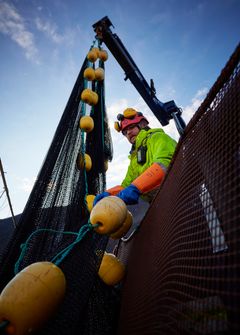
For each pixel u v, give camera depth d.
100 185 2.58
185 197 1.08
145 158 2.46
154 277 1.33
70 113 2.62
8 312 0.90
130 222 2.06
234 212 0.71
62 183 2.21
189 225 1.00
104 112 3.30
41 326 0.97
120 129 3.27
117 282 2.11
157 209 1.59
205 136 0.98
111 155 3.41
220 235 0.77
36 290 0.96
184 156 1.19
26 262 1.68
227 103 0.82
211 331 0.68
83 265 1.39
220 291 0.67
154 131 2.51
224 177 0.80
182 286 0.93
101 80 3.30
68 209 2.09
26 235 1.77
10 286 0.98
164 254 1.25
